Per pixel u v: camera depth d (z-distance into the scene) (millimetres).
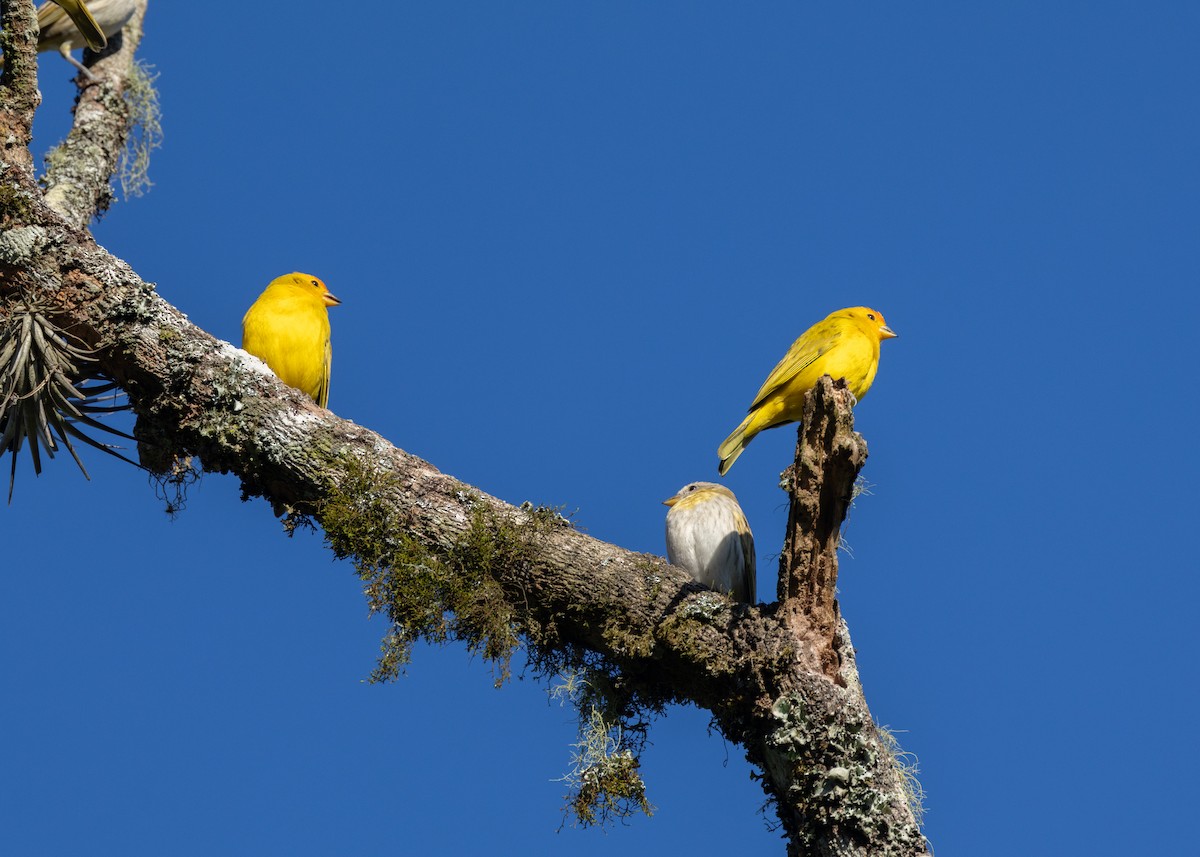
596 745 11203
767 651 10742
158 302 11766
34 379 11352
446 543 11266
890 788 10484
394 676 11070
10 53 12711
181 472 12242
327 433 11539
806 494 10727
